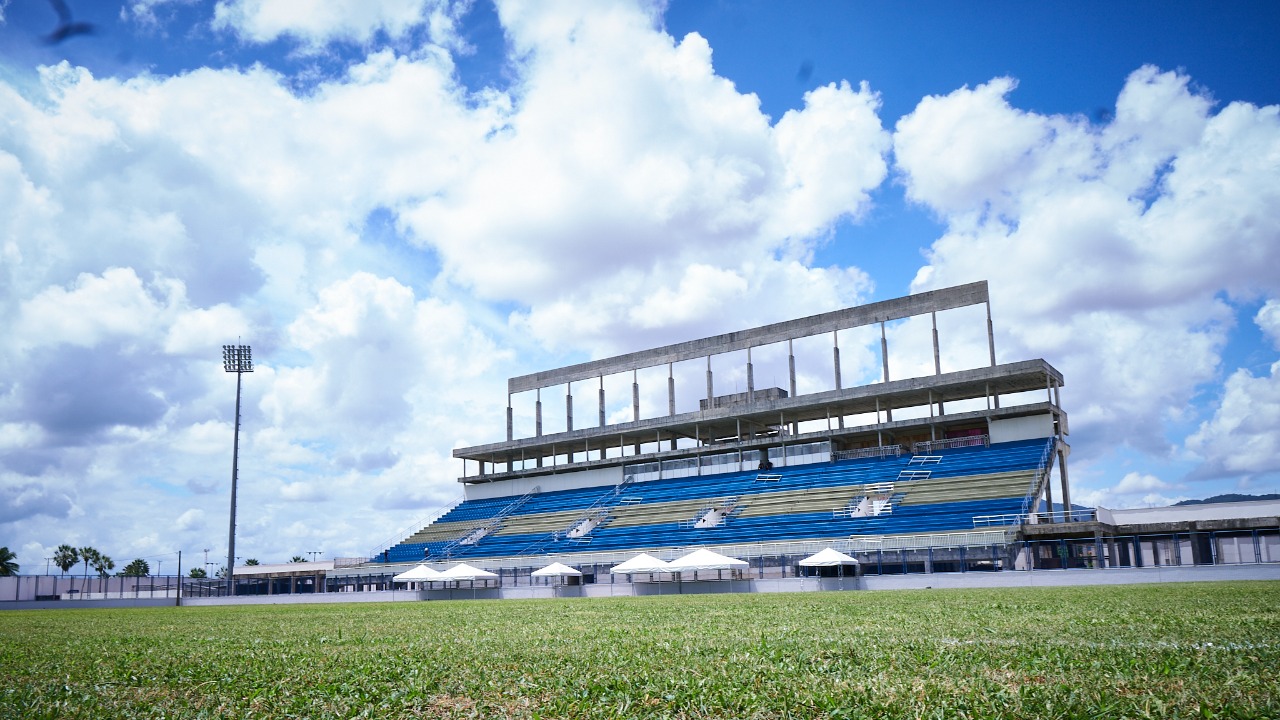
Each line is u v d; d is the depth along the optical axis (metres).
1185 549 49.47
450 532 85.81
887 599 30.59
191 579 79.06
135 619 33.34
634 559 54.38
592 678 10.09
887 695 8.30
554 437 87.06
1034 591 34.00
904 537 52.22
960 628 15.28
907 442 74.75
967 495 59.56
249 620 29.72
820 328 74.69
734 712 7.94
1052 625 15.21
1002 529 49.56
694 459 80.69
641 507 76.50
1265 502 54.81
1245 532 47.69
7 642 19.36
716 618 21.31
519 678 10.41
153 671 12.41
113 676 11.94
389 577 71.94
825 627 16.73
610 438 86.12
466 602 49.34
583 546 71.50
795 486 70.56
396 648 15.20
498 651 13.92
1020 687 8.41
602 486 85.25
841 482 68.56
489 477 93.75
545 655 12.98
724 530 66.38
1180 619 15.53
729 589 52.94
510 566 68.19
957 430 71.44
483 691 9.62
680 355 82.62
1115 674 9.09
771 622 18.89
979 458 64.56
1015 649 11.50
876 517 60.62
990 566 49.12
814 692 8.61
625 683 9.54
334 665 12.52
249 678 11.29
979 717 7.25
